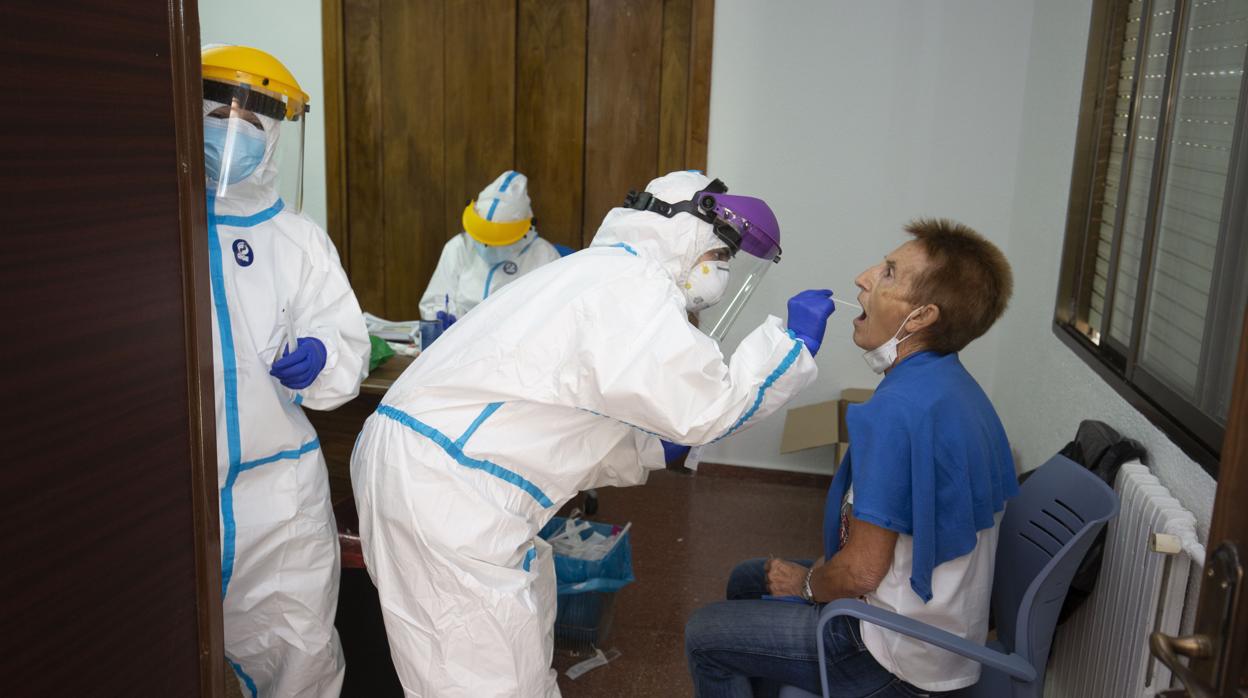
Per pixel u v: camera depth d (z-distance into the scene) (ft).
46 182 2.73
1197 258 5.92
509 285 5.89
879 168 11.65
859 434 5.24
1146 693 5.20
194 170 3.31
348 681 7.23
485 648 5.49
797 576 6.10
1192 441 5.39
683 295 5.62
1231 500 2.69
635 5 12.08
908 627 4.92
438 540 5.36
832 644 5.51
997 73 11.13
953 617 5.34
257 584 6.04
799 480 12.69
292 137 6.25
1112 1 7.81
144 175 3.10
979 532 5.39
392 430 5.57
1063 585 5.18
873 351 5.73
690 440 5.22
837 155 11.70
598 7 12.17
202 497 3.51
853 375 12.32
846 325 12.14
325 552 6.31
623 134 12.50
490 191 10.83
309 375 5.98
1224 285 5.38
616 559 8.44
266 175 5.99
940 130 11.41
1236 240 5.31
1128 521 5.69
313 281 6.35
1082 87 8.38
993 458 5.40
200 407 3.45
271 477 6.03
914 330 5.51
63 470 2.89
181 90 3.21
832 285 12.11
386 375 9.14
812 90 11.57
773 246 5.92
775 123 11.74
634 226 5.71
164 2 3.12
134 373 3.14
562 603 8.34
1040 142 10.15
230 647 6.16
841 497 5.82
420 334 9.97
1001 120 11.23
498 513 5.47
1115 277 7.43
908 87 11.35
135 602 3.26
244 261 5.86
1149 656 5.18
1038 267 9.77
